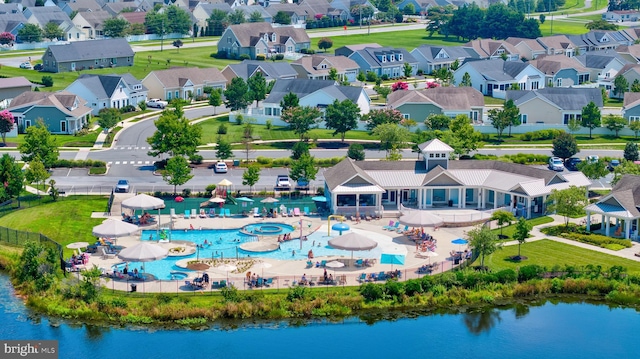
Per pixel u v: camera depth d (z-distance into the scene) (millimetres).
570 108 188500
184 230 118750
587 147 170250
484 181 131375
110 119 177000
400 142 163375
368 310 95688
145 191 136000
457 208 130875
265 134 177500
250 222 123000
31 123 176125
